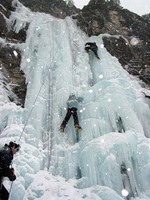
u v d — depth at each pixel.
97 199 5.32
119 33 12.40
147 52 11.81
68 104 7.14
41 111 7.32
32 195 5.33
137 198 5.84
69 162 6.32
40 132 6.89
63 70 8.63
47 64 8.92
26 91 8.45
